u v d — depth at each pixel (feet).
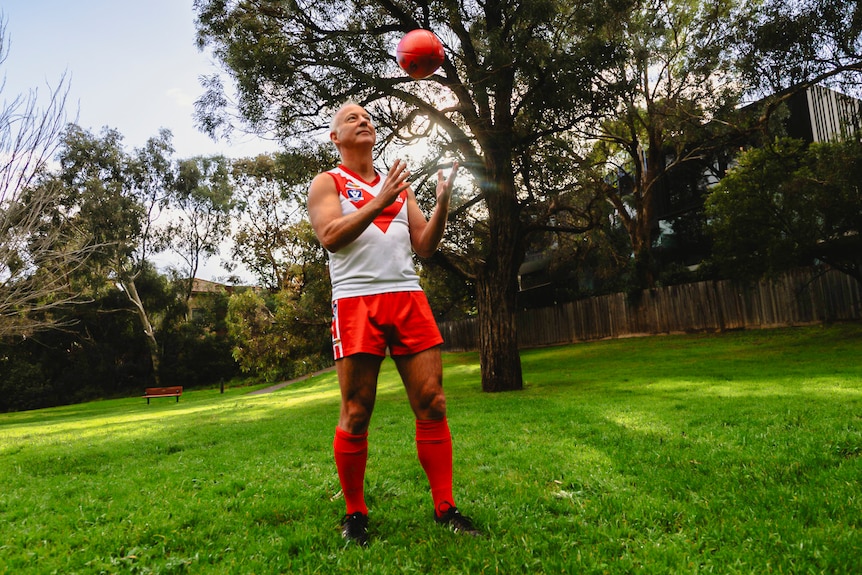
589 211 45.57
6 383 126.82
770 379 32.07
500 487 11.65
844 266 55.52
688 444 14.99
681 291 76.84
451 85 39.47
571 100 34.53
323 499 11.89
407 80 40.09
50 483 15.76
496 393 38.68
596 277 97.86
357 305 9.09
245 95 37.45
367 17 41.60
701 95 66.59
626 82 35.88
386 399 42.22
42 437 32.58
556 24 35.22
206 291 157.38
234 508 11.48
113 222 118.83
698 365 46.11
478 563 7.72
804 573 7.03
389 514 10.18
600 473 12.37
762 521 8.72
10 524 11.01
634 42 42.88
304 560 8.29
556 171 39.32
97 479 16.01
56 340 135.44
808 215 51.60
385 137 42.27
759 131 60.54
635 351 66.69
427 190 44.91
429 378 9.21
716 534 8.36
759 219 54.70
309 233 50.26
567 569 7.44
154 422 38.32
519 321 101.86
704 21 68.64
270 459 17.12
